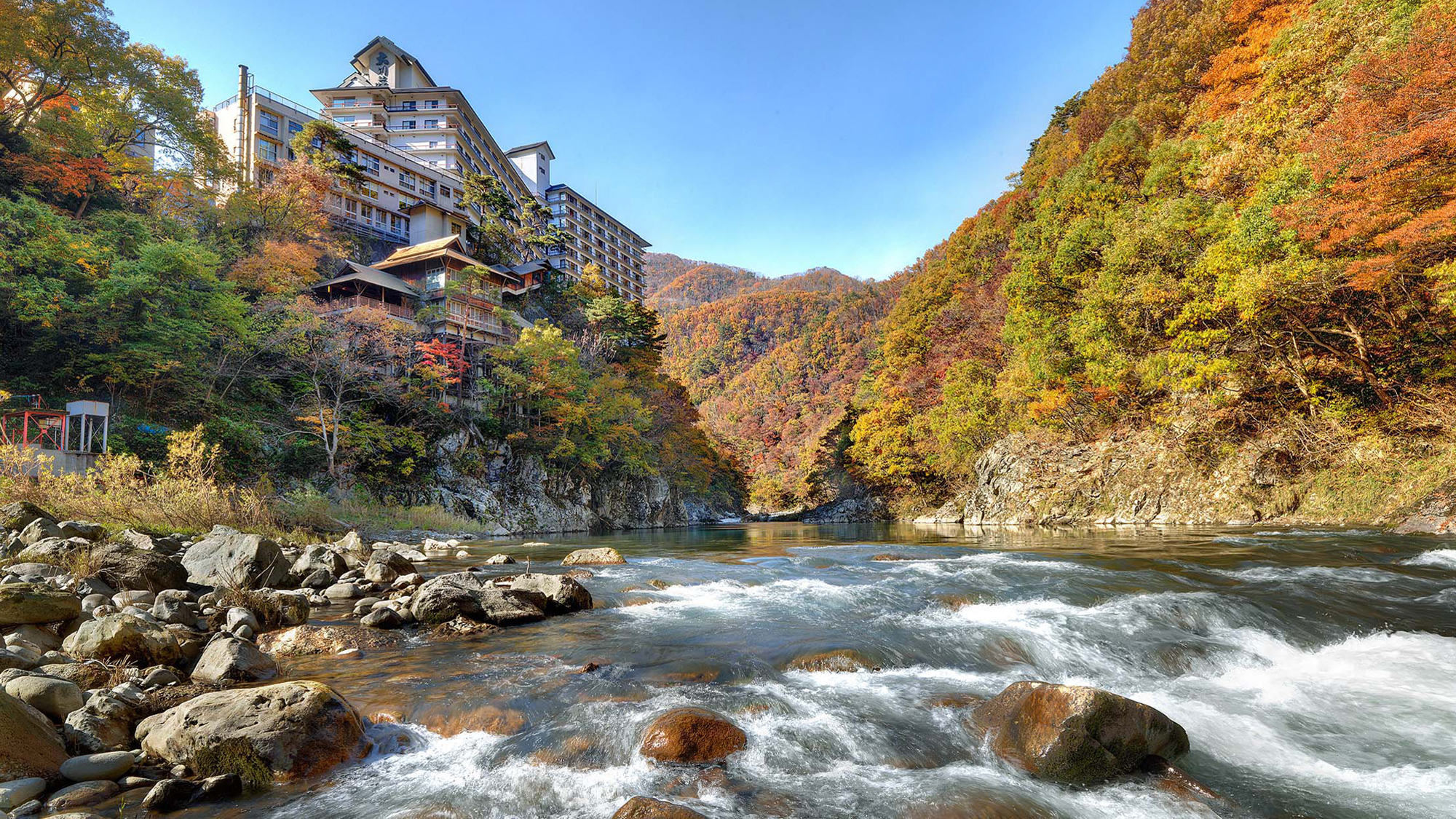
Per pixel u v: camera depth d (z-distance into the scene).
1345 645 8.05
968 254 69.31
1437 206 18.62
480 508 41.47
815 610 10.12
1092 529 30.22
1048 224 40.50
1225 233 27.25
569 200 112.69
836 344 158.50
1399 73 18.81
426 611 9.37
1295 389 28.39
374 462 36.81
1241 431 29.83
